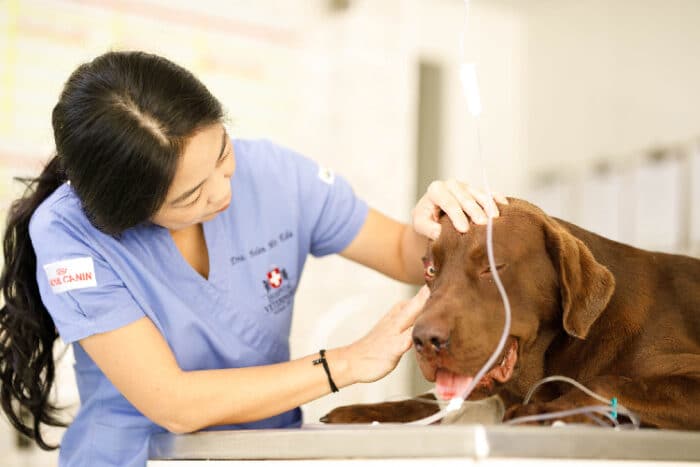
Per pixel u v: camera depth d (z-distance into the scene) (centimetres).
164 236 181
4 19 382
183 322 177
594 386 140
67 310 165
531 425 122
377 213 215
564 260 150
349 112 423
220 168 163
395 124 424
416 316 162
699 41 430
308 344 386
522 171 565
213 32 423
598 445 112
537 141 552
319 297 394
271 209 198
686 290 165
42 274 169
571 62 527
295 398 162
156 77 156
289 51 434
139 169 152
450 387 142
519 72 573
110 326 162
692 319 161
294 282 202
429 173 543
